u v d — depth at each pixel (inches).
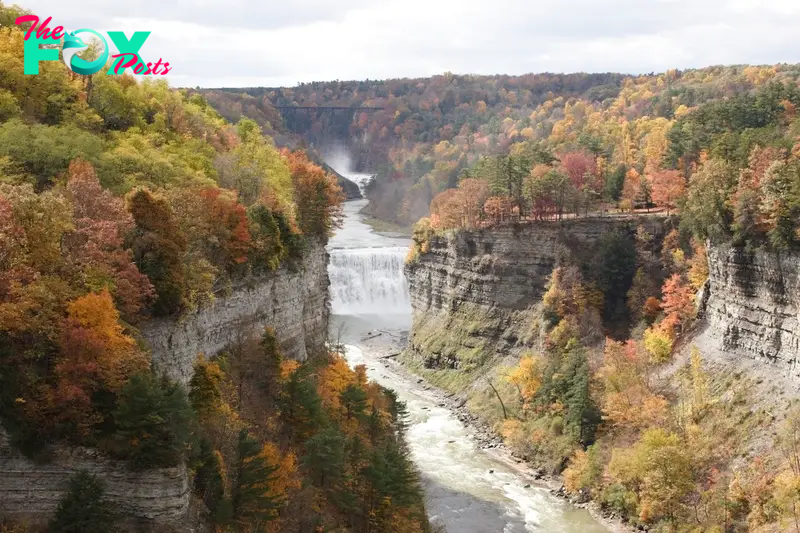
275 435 2696.9
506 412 4630.9
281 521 2293.3
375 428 3184.1
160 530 1868.8
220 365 2733.8
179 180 3117.6
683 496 3309.5
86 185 2303.2
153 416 1859.0
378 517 2625.5
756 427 3467.0
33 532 1786.4
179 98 4554.6
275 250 3326.8
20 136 2844.5
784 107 5994.1
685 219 4475.9
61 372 1873.8
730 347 3939.5
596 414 4015.8
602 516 3535.9
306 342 3796.8
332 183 4778.5
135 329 2134.6
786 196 3599.9
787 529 2851.9
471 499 3700.8
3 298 1863.9
